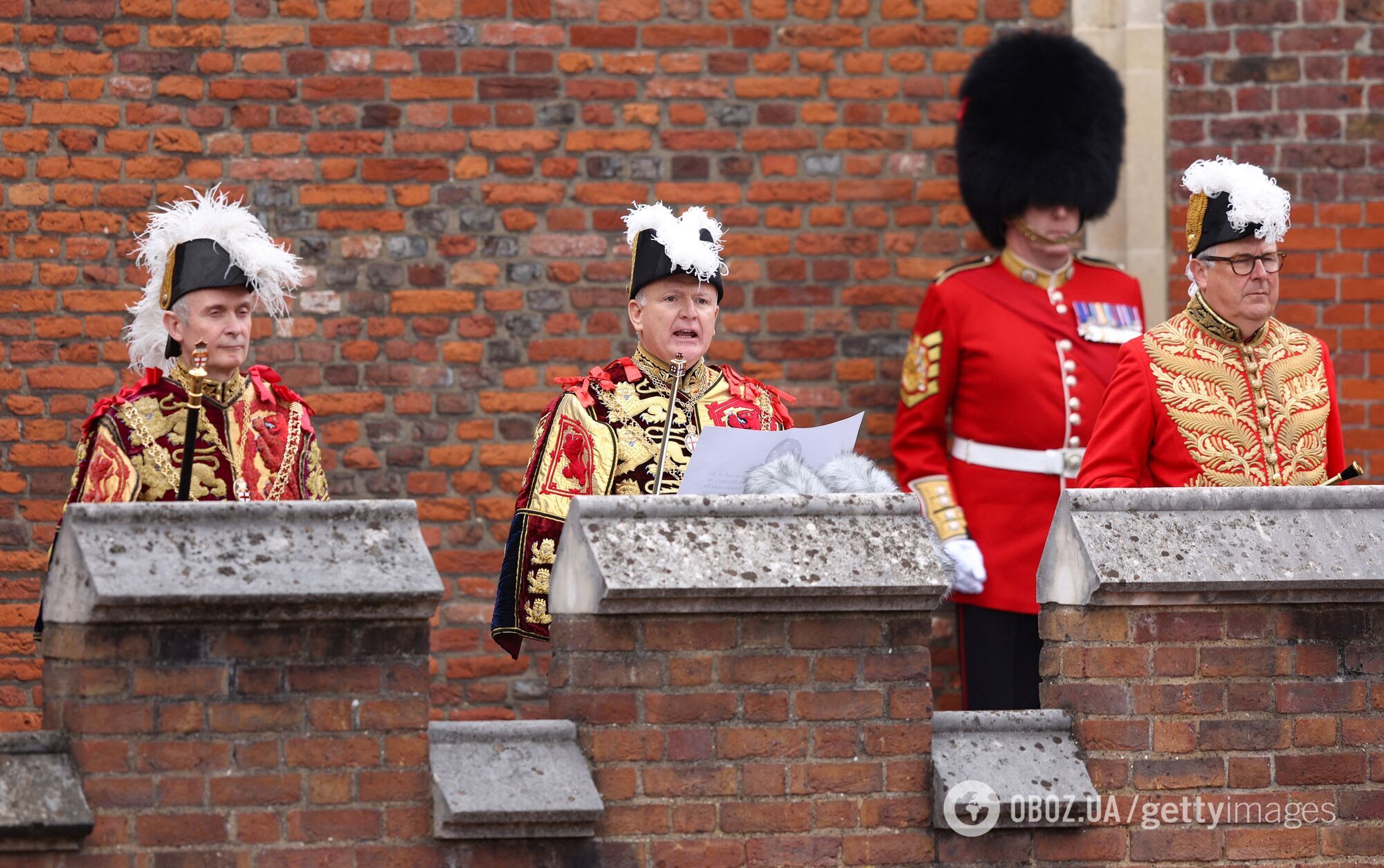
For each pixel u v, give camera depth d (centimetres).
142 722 1052
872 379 2102
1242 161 2105
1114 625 1191
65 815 1025
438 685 2048
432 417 2064
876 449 2097
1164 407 1470
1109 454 1477
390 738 1088
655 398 1399
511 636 1312
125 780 1048
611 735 1123
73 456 2028
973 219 2036
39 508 2022
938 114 2109
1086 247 2112
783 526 1148
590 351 2077
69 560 1060
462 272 2069
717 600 1121
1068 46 1994
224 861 1059
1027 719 1199
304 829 1072
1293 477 1466
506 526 2064
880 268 2103
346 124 2061
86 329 2033
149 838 1049
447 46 2070
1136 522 1202
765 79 2095
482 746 1116
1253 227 1444
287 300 2050
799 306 2098
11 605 2012
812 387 2098
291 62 2056
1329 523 1218
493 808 1073
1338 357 2098
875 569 1141
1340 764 1204
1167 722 1192
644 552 1116
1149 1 2103
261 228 1354
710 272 1373
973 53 2111
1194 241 1484
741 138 2094
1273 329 1520
